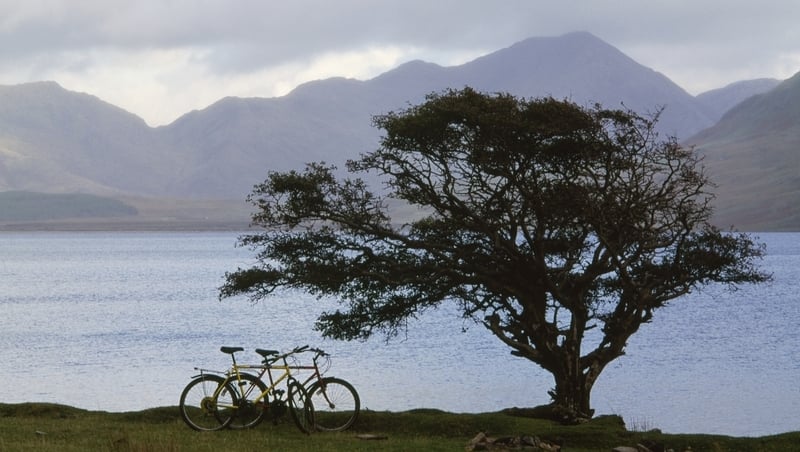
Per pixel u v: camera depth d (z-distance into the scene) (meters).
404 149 29.52
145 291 169.38
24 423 23.70
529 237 29.67
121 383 67.25
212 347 91.50
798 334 104.75
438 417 23.75
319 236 30.73
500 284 30.11
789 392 64.31
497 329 30.56
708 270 30.62
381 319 31.20
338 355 84.25
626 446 22.02
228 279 30.80
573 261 30.72
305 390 21.70
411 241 30.08
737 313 133.25
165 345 93.38
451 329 108.81
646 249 30.17
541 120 28.33
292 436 21.02
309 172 30.09
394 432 22.86
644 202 29.34
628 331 30.33
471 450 20.34
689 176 29.08
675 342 98.12
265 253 30.80
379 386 66.38
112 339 98.81
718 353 88.31
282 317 124.12
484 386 66.56
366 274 29.89
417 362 80.06
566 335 30.20
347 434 21.72
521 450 20.59
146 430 21.86
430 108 28.52
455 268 30.09
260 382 21.61
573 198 28.42
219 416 21.44
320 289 30.62
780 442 22.08
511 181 29.08
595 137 28.17
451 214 30.34
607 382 70.19
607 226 29.16
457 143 28.84
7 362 80.12
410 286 30.80
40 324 115.06
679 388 66.75
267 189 29.91
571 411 27.33
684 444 22.23
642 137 28.84
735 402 60.34
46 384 66.94
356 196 30.34
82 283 190.75
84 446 19.83
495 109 28.42
